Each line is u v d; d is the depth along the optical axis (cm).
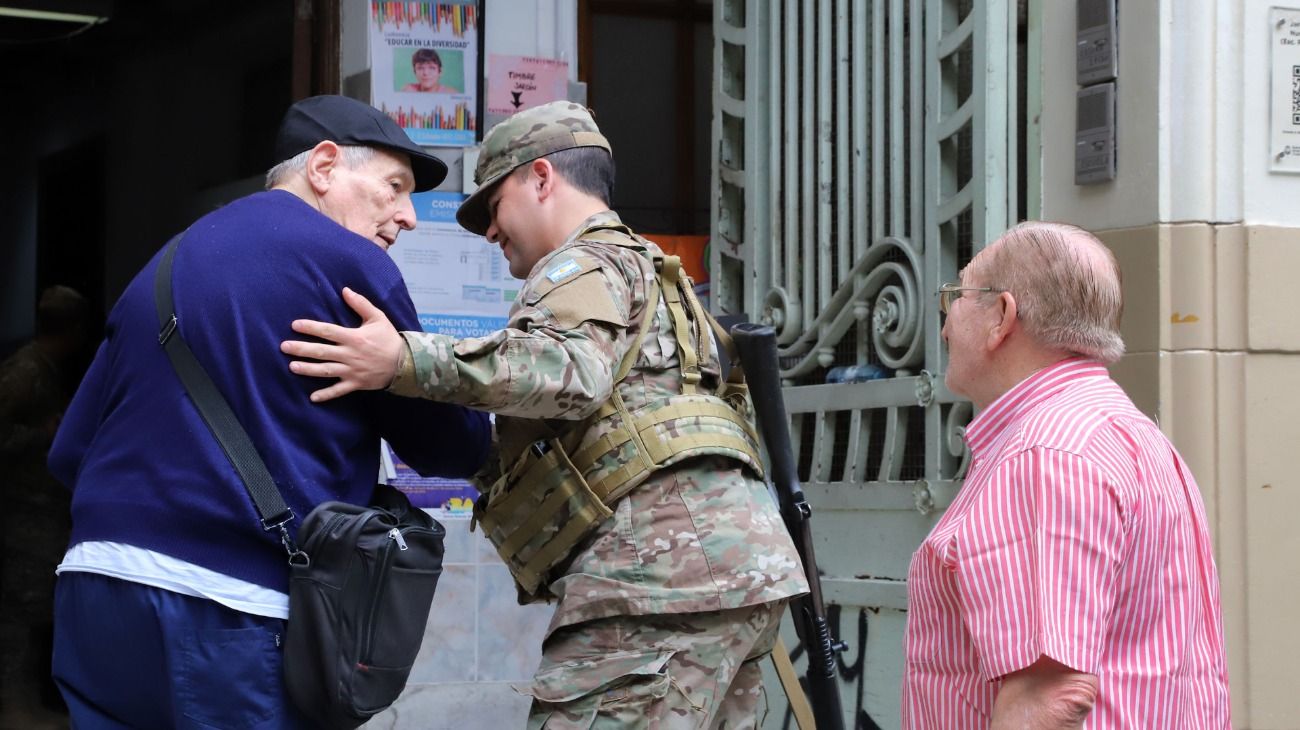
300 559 322
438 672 652
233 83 808
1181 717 285
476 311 659
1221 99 523
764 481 414
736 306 709
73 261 945
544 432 393
